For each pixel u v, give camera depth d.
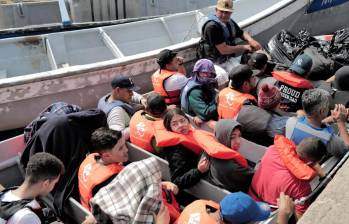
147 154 3.16
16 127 4.18
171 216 2.61
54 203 2.94
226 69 4.97
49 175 2.33
